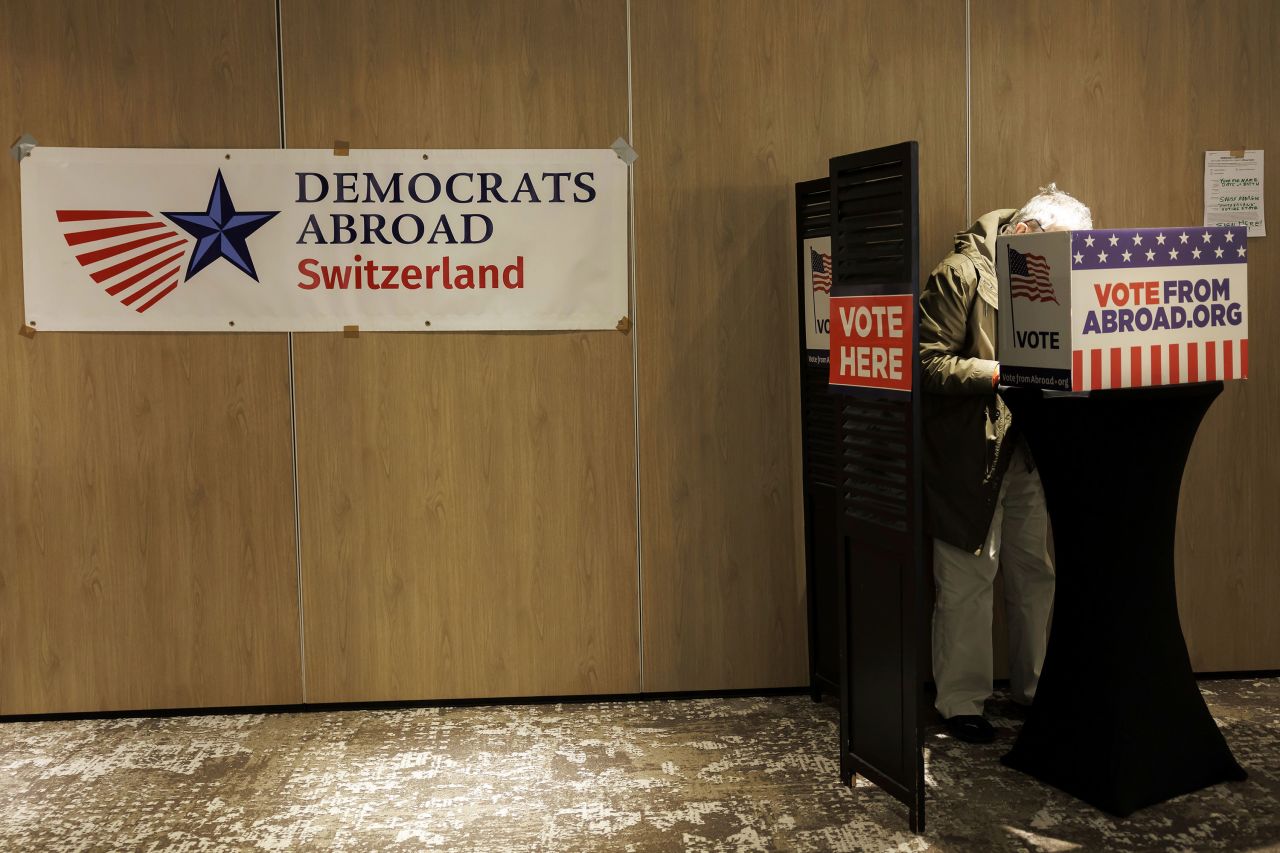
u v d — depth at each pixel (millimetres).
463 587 3738
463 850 2725
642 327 3703
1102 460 2791
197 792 3080
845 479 3000
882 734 2900
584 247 3670
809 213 3545
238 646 3707
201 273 3600
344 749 3381
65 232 3559
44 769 3252
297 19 3553
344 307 3641
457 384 3684
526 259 3662
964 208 3719
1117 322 2703
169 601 3678
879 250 2814
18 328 3574
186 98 3551
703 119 3654
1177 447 2797
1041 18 3688
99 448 3625
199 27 3535
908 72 3678
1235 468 3836
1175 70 3727
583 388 3709
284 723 3617
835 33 3654
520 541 3738
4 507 3619
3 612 3645
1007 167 3719
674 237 3684
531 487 3727
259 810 2963
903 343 2715
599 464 3734
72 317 3584
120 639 3678
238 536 3676
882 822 2834
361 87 3584
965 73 3686
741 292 3711
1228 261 2789
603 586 3768
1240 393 3818
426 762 3271
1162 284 2730
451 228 3639
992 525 3340
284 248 3613
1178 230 2730
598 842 2754
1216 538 3848
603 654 3785
